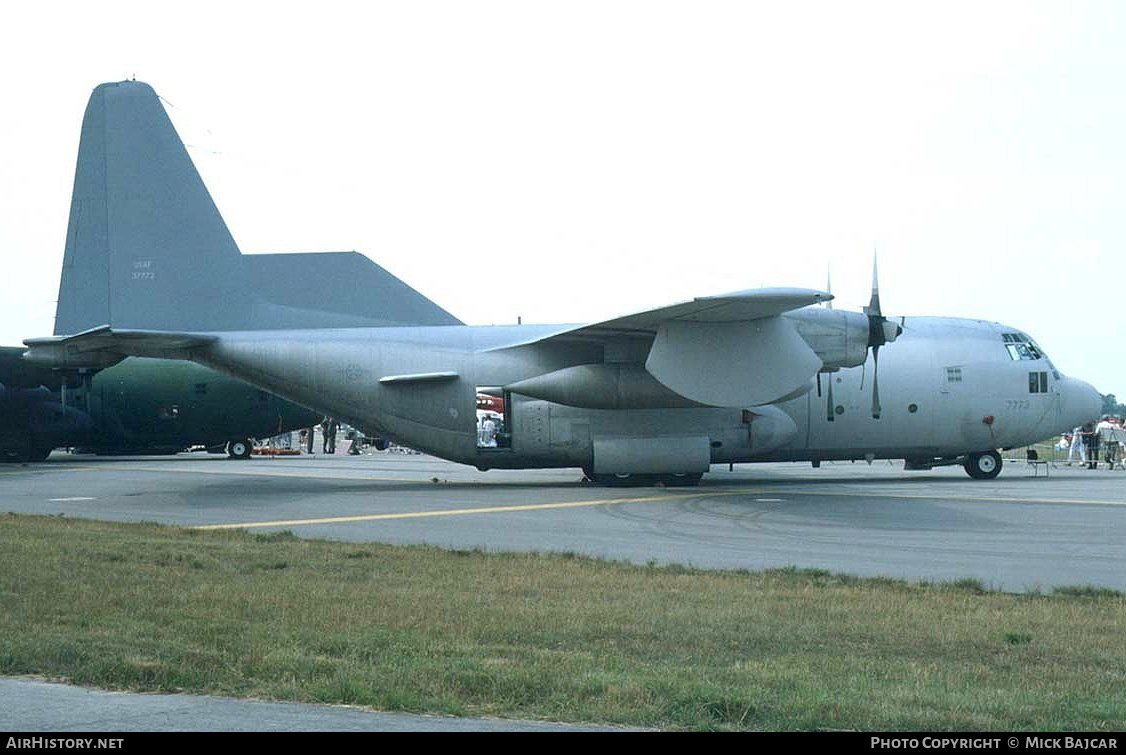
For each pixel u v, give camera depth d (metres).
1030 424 31.95
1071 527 20.33
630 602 12.41
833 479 33.72
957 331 32.34
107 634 10.19
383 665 8.97
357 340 30.00
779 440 29.70
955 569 15.42
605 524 20.98
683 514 22.70
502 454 29.50
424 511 23.48
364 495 27.47
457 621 11.14
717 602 12.43
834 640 10.45
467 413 29.50
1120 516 22.05
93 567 14.66
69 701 7.78
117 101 30.17
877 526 20.53
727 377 27.02
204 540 17.83
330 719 7.36
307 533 19.62
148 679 8.36
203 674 8.54
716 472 37.81
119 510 23.67
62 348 29.38
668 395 28.58
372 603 12.15
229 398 48.19
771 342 27.08
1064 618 11.61
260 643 9.88
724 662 9.49
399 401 29.70
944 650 10.06
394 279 31.59
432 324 31.59
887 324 28.70
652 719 7.50
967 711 7.74
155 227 30.09
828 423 31.05
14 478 34.31
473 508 24.09
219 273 30.33
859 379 31.08
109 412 47.34
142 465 44.97
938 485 30.75
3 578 13.69
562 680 8.42
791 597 12.80
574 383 28.53
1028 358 32.31
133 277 30.06
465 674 8.52
